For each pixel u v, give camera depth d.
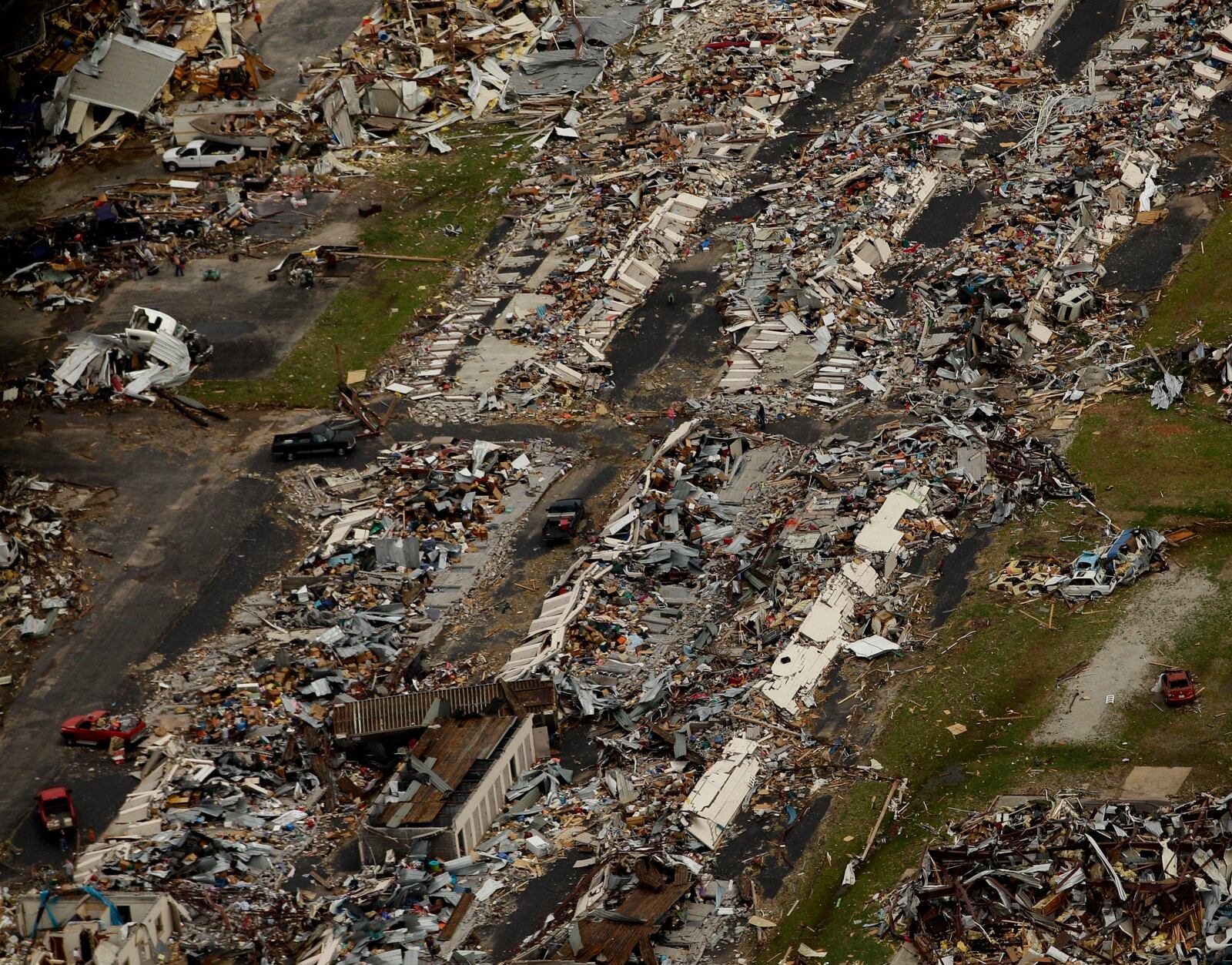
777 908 153.12
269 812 169.62
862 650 180.00
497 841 164.62
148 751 176.62
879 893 151.50
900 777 164.88
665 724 174.88
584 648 185.38
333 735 174.88
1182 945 139.62
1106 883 143.62
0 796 171.75
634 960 147.50
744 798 164.38
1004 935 143.62
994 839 151.62
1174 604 178.38
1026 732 166.62
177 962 153.62
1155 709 166.12
